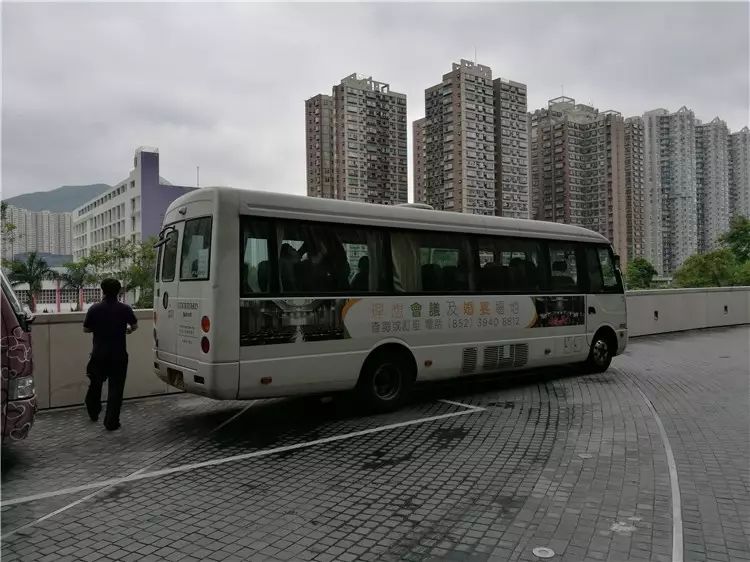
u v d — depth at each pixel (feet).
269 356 21.72
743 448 19.10
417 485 15.98
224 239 21.03
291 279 22.58
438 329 27.22
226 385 20.70
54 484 16.44
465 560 11.64
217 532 13.06
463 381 32.91
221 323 20.67
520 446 19.66
